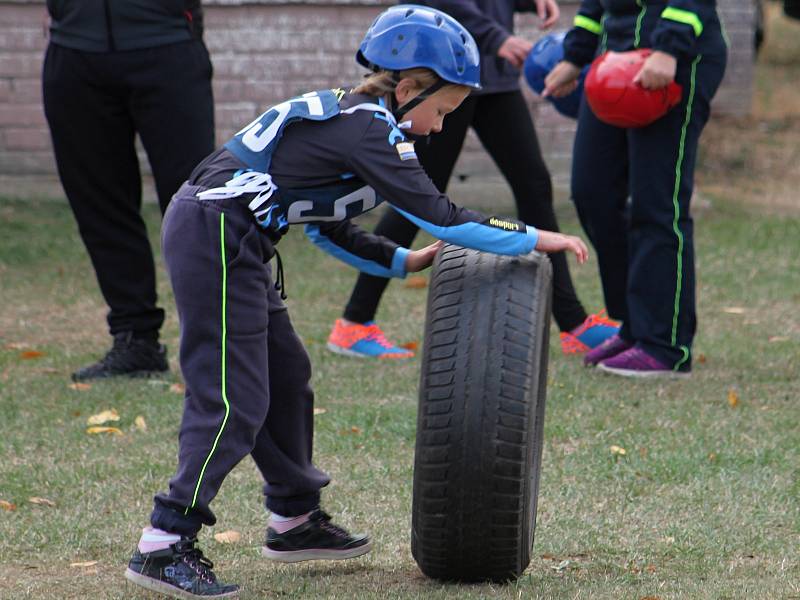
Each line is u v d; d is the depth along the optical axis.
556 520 13.41
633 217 19.59
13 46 36.84
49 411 17.98
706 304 25.81
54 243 31.83
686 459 15.45
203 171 10.97
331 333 23.38
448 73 10.77
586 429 16.89
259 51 37.62
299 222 11.09
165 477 15.05
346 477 15.00
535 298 11.32
